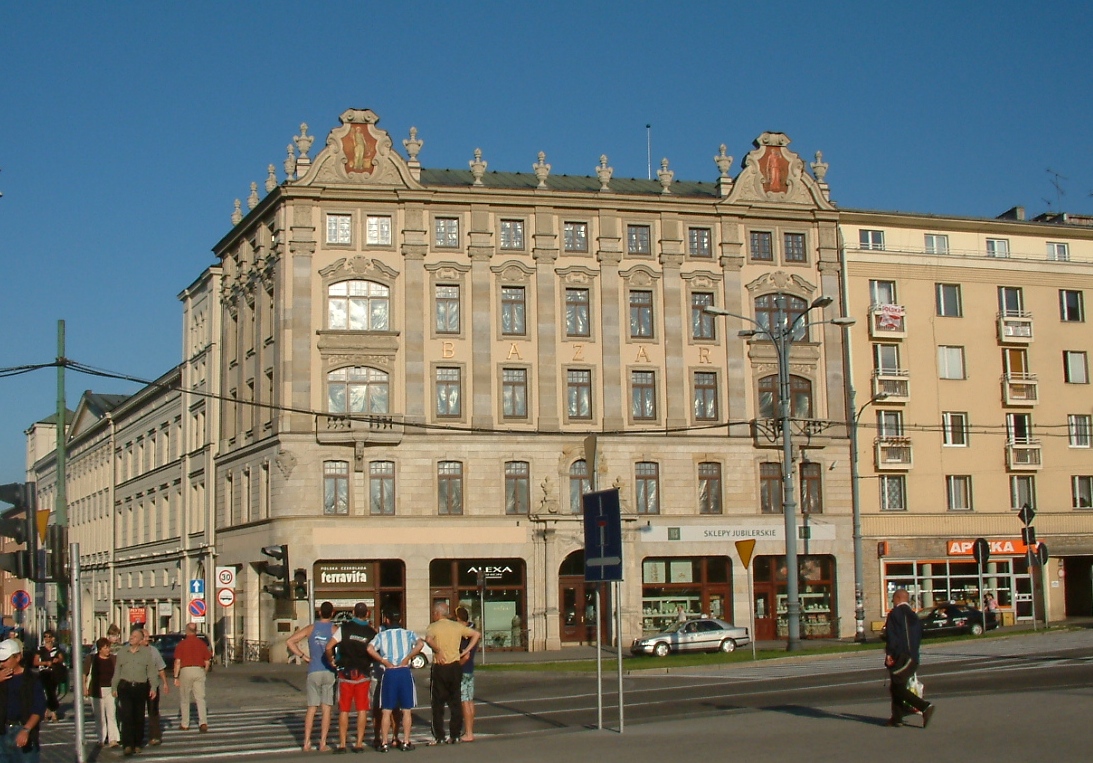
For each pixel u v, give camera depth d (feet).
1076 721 61.93
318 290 180.65
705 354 192.13
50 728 94.58
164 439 249.14
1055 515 207.51
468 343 183.93
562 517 182.29
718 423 191.31
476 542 179.93
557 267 188.24
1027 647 131.85
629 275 190.39
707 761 53.06
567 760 55.21
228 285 208.95
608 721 76.38
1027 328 208.33
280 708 102.83
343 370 179.73
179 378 236.43
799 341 195.62
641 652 161.48
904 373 200.03
